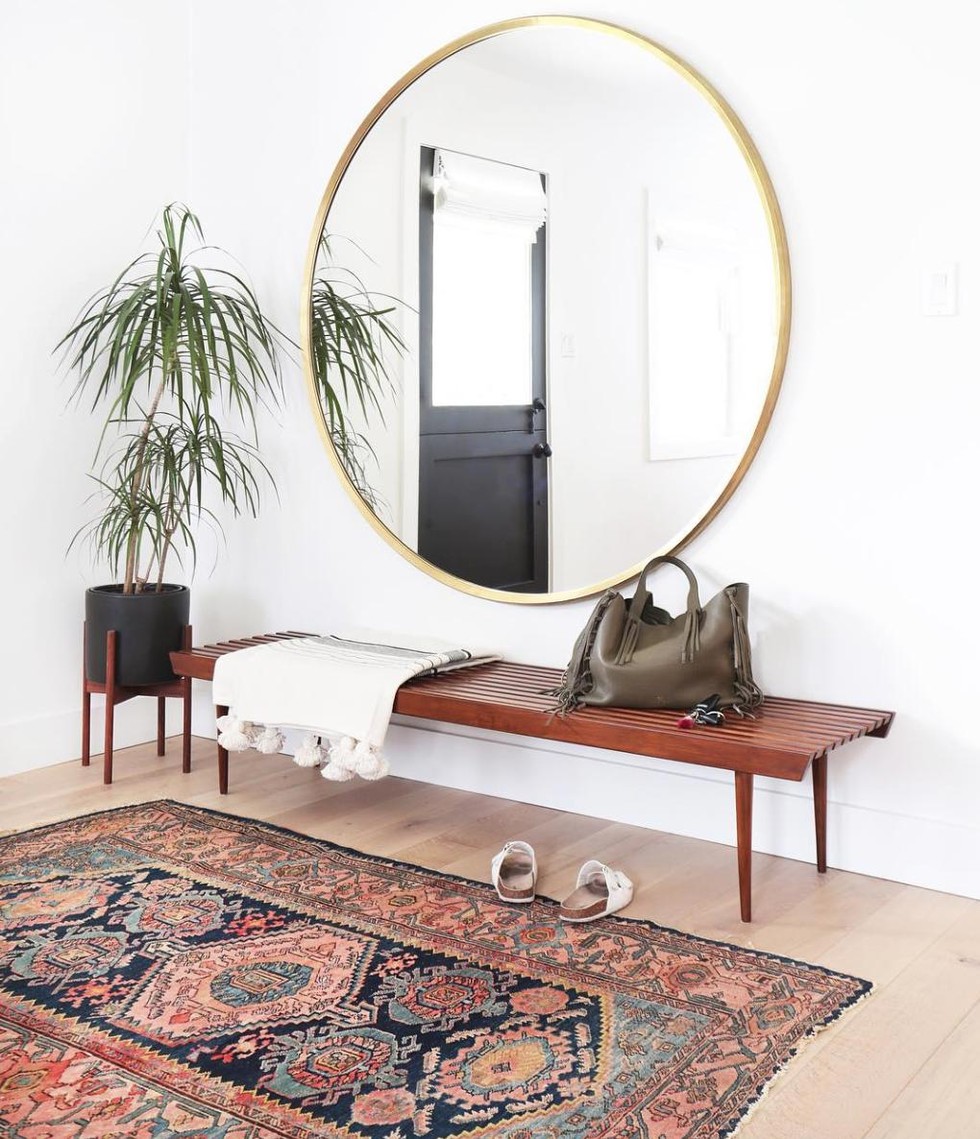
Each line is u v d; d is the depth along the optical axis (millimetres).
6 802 3283
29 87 3471
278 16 3668
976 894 2656
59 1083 1861
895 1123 1781
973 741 2650
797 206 2785
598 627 2840
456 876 2758
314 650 3277
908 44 2619
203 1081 1872
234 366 3488
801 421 2818
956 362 2611
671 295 2945
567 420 3135
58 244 3574
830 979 2236
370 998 2154
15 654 3568
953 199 2594
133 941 2385
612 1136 1735
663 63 2910
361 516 3605
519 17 3150
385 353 3461
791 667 2879
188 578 4066
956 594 2648
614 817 3188
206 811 3205
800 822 2889
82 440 3691
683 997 2164
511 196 3189
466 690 2967
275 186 3729
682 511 2969
